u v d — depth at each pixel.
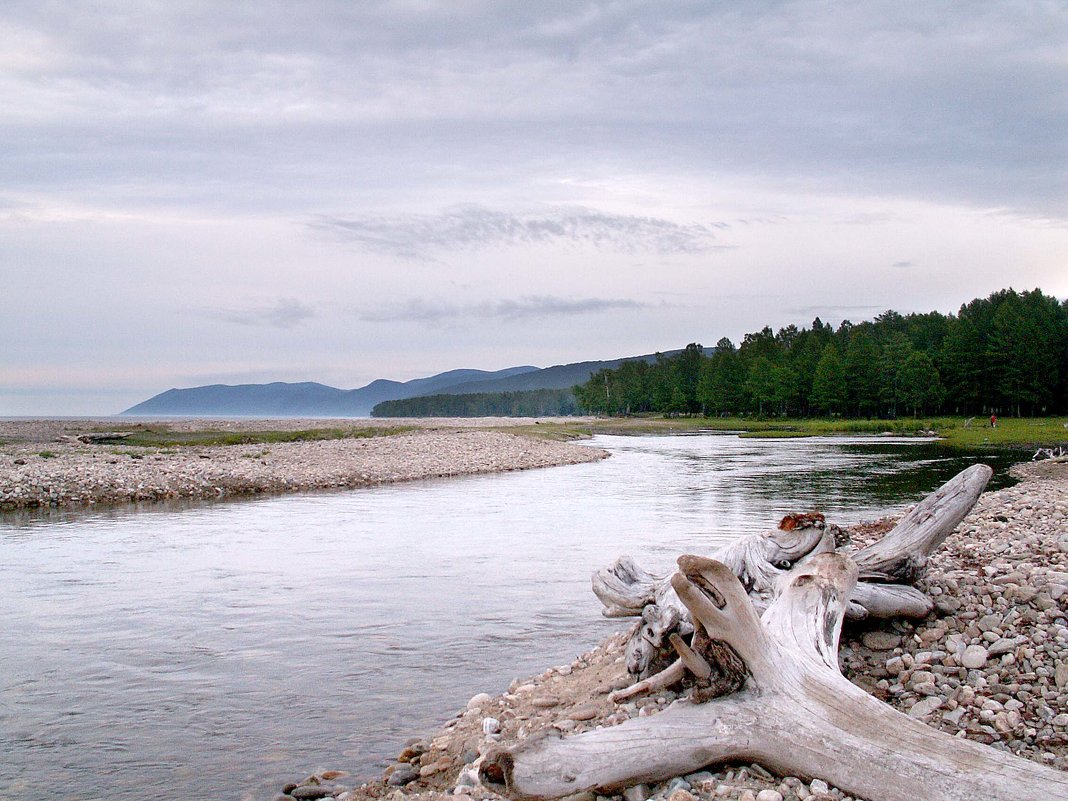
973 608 7.86
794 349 153.25
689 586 5.40
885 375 122.06
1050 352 104.56
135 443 56.06
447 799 5.87
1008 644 6.93
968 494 8.72
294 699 8.55
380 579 14.52
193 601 12.88
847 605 6.93
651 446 73.00
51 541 18.84
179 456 40.38
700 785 5.32
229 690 8.84
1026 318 107.31
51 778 6.76
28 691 8.84
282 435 63.25
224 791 6.50
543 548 17.78
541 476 39.41
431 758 6.90
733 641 5.57
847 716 5.24
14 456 37.28
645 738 5.38
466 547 17.94
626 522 22.03
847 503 26.11
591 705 7.27
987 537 13.57
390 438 59.25
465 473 40.97
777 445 71.31
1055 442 62.47
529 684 8.56
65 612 12.20
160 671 9.48
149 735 7.64
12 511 24.52
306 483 33.09
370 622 11.58
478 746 6.87
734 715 5.46
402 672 9.40
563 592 13.42
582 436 91.12
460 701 8.46
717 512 24.22
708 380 150.25
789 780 5.23
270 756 7.18
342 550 17.59
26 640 10.76
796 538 8.64
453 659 9.88
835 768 5.04
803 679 5.54
